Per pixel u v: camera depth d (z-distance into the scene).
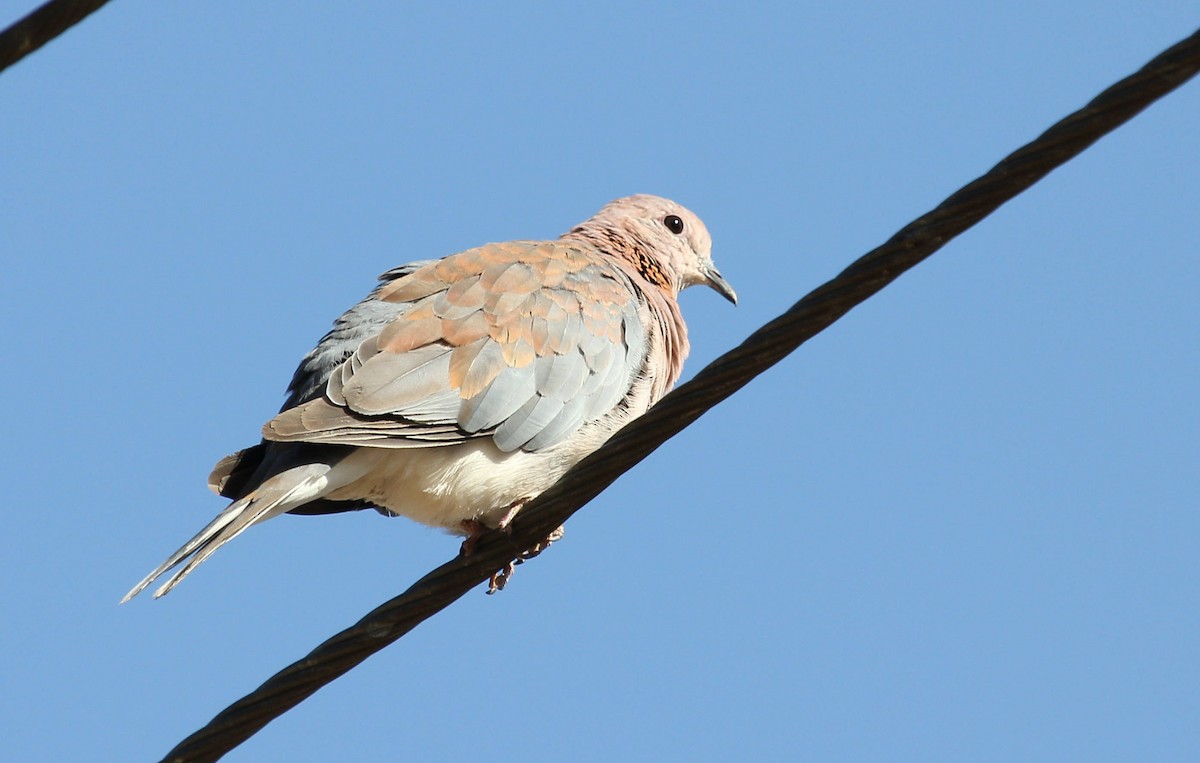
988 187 8.32
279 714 9.65
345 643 9.74
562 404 12.12
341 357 11.89
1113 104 7.80
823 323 8.99
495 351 11.88
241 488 11.62
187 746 9.48
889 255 8.70
